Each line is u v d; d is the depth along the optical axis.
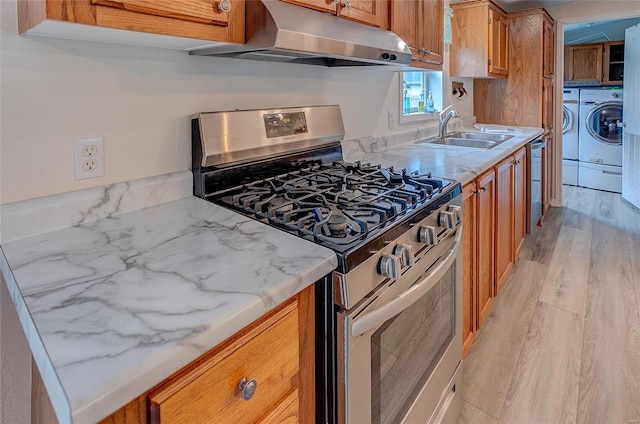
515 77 4.14
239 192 1.42
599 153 5.70
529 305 2.51
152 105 1.27
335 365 0.93
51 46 1.03
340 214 1.17
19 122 1.00
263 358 0.77
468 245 1.94
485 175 2.14
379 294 1.02
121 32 0.95
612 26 5.83
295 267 0.85
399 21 1.87
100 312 0.68
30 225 1.03
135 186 1.24
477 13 3.51
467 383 1.85
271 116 1.56
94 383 0.52
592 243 3.57
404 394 1.24
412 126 2.92
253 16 1.14
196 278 0.80
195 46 1.22
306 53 1.30
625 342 2.11
